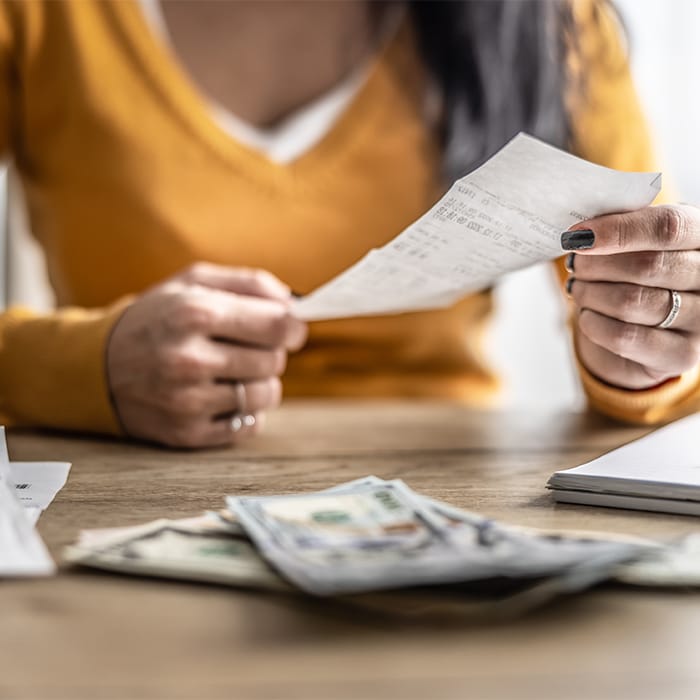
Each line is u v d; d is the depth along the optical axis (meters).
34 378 0.93
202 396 0.84
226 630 0.40
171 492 0.67
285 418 1.05
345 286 0.78
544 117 1.29
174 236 1.32
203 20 1.34
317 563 0.42
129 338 0.87
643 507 0.61
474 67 1.28
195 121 1.33
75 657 0.38
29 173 1.39
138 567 0.47
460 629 0.40
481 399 1.39
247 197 1.34
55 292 1.41
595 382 0.95
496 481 0.71
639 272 0.75
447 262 0.75
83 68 1.33
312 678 0.36
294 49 1.35
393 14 1.35
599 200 0.67
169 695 0.34
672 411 0.98
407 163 1.36
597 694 0.35
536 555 0.42
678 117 2.31
